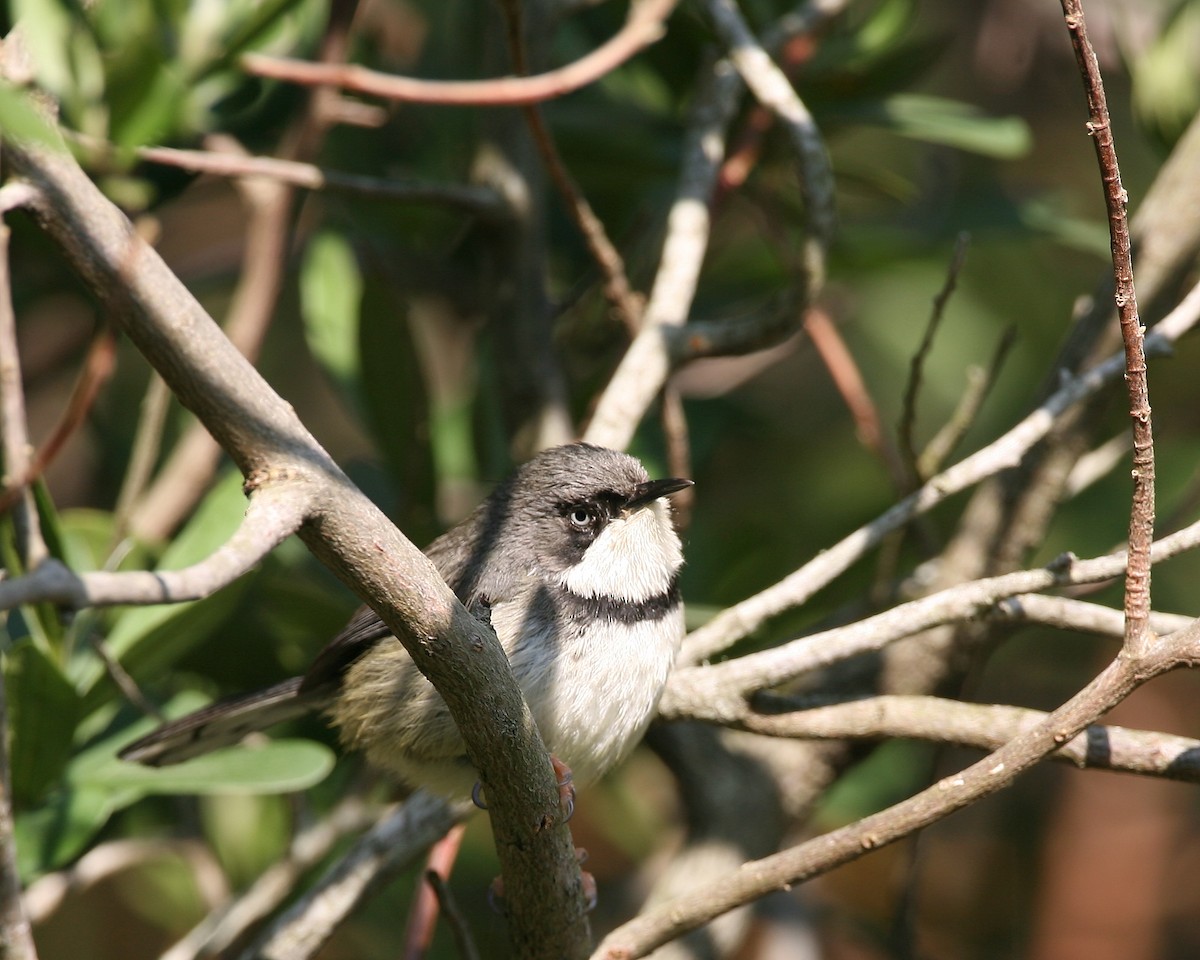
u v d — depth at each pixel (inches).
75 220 203.3
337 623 402.6
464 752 326.3
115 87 303.0
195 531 343.0
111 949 535.8
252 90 418.0
